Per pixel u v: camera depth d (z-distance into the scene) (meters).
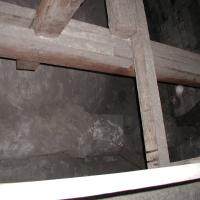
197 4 4.57
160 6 5.46
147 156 2.20
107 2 2.62
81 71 4.35
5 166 3.38
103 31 2.52
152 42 2.95
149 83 2.34
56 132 3.88
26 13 2.09
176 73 3.03
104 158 4.25
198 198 1.35
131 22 2.53
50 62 2.42
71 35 2.31
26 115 3.69
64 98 4.10
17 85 3.70
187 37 4.81
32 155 3.64
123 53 2.56
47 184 0.79
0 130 3.44
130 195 1.11
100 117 4.40
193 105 4.73
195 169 1.15
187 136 4.77
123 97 4.80
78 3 1.81
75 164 3.94
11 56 2.23
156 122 2.21
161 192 1.21
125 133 4.59
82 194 0.83
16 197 0.73
